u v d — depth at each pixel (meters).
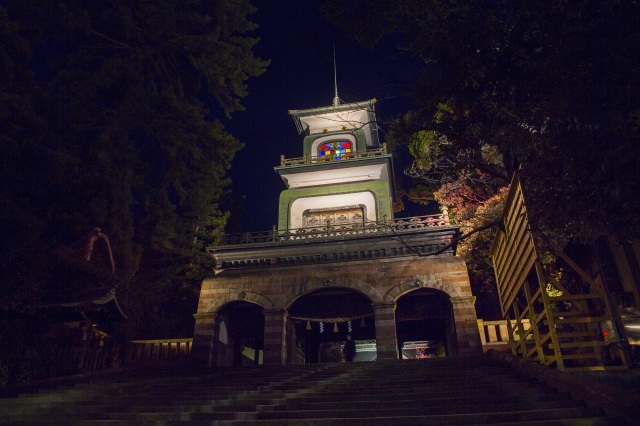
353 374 13.34
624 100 6.74
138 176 27.44
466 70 9.13
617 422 6.55
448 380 11.13
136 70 28.86
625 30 6.77
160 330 27.38
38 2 25.17
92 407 9.52
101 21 29.00
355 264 23.19
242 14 32.81
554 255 15.80
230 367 17.16
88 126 26.39
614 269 12.99
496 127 9.16
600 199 7.83
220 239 25.86
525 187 10.39
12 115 16.14
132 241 26.50
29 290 15.52
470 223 26.14
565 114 7.77
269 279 23.53
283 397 10.28
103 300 16.67
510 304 13.84
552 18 7.79
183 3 30.55
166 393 11.24
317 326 28.20
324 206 29.33
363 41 12.57
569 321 10.42
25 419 9.14
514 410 7.92
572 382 8.21
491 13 8.65
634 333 11.45
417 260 22.66
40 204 17.47
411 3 11.12
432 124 11.66
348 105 32.53
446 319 23.86
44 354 15.51
